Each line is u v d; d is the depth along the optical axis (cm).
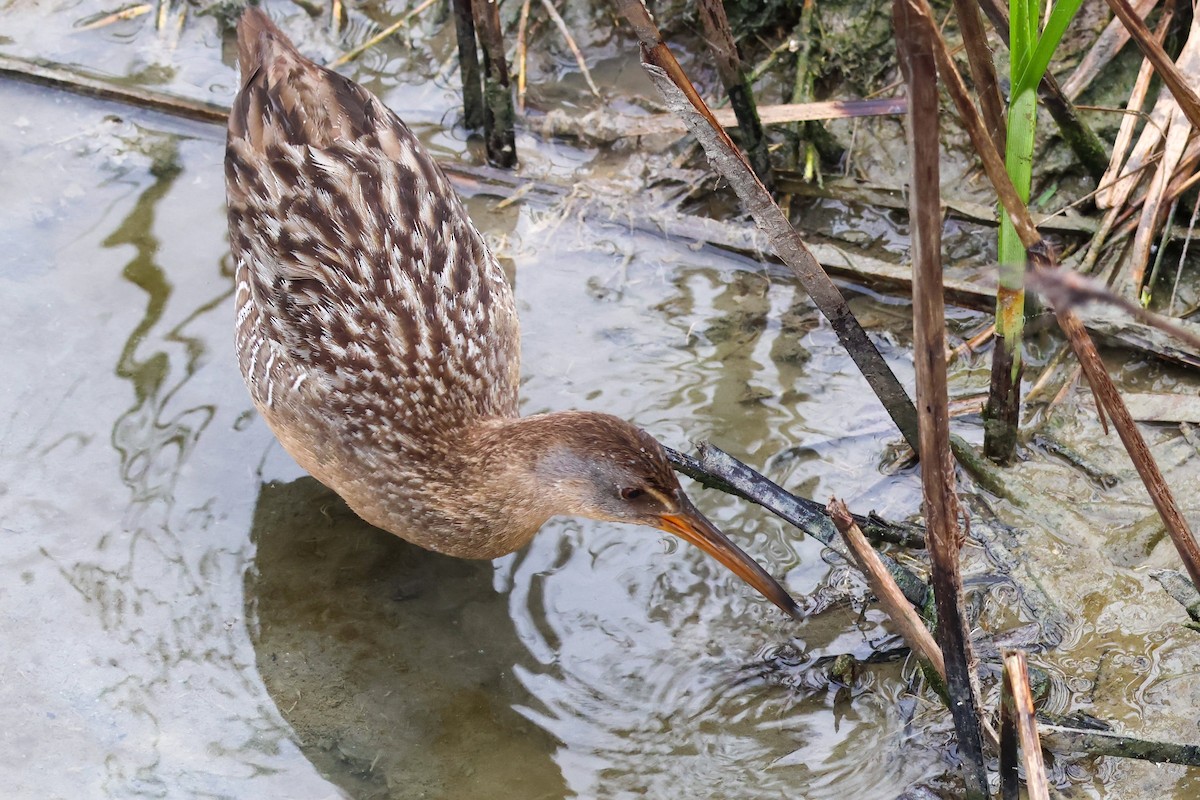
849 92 539
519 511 407
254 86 430
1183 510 416
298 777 368
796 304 496
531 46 577
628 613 412
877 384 376
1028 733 297
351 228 409
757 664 395
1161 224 478
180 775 366
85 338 475
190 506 434
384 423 404
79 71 567
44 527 423
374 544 433
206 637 402
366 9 595
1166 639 386
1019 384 414
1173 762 339
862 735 375
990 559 411
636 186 533
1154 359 461
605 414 395
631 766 372
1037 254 273
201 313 486
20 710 379
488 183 536
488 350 423
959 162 516
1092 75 499
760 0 548
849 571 415
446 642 404
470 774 370
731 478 393
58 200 523
